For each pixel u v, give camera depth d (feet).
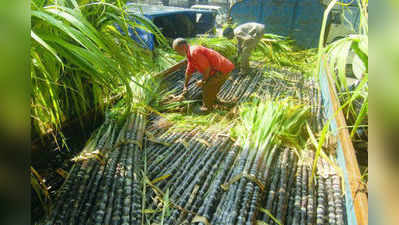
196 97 14.74
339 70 5.28
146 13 21.43
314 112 13.26
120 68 8.94
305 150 9.97
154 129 10.95
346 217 7.29
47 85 7.27
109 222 6.43
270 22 26.27
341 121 10.05
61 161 8.64
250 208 7.00
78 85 8.81
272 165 9.00
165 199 7.23
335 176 8.59
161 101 13.42
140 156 9.10
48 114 7.98
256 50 23.95
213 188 7.74
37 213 6.66
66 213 6.47
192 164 8.91
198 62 12.43
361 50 5.03
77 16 6.81
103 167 8.03
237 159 9.11
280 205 7.41
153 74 14.61
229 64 12.90
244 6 26.40
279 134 10.13
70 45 6.73
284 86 17.30
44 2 7.19
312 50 25.39
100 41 7.42
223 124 11.91
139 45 10.58
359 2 5.32
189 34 28.81
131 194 7.30
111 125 10.06
